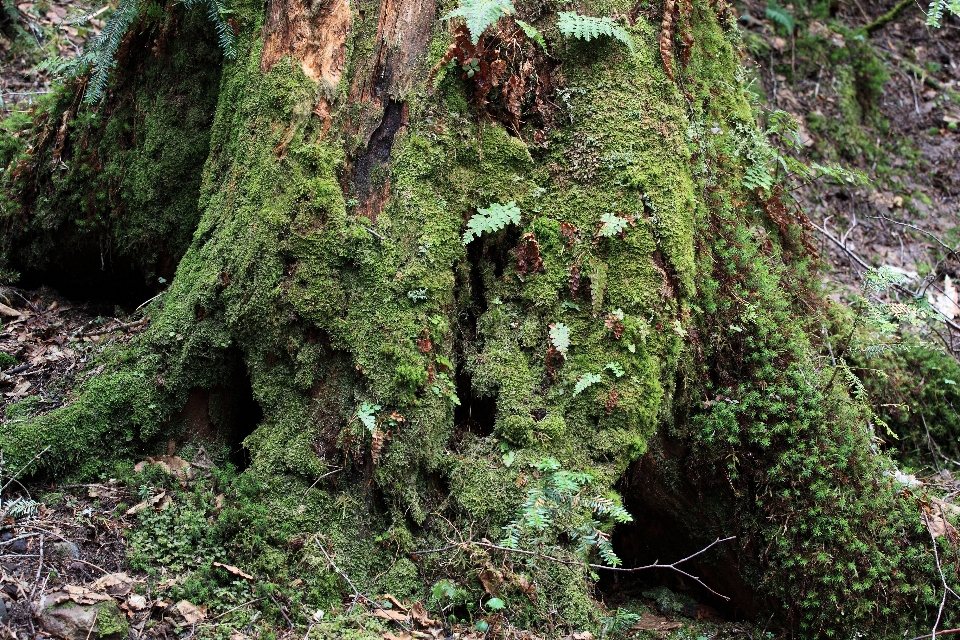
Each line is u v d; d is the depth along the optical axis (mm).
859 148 7789
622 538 4129
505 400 3426
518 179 3561
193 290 3572
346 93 3527
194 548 3141
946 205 7688
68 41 6266
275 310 3408
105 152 4266
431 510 3307
